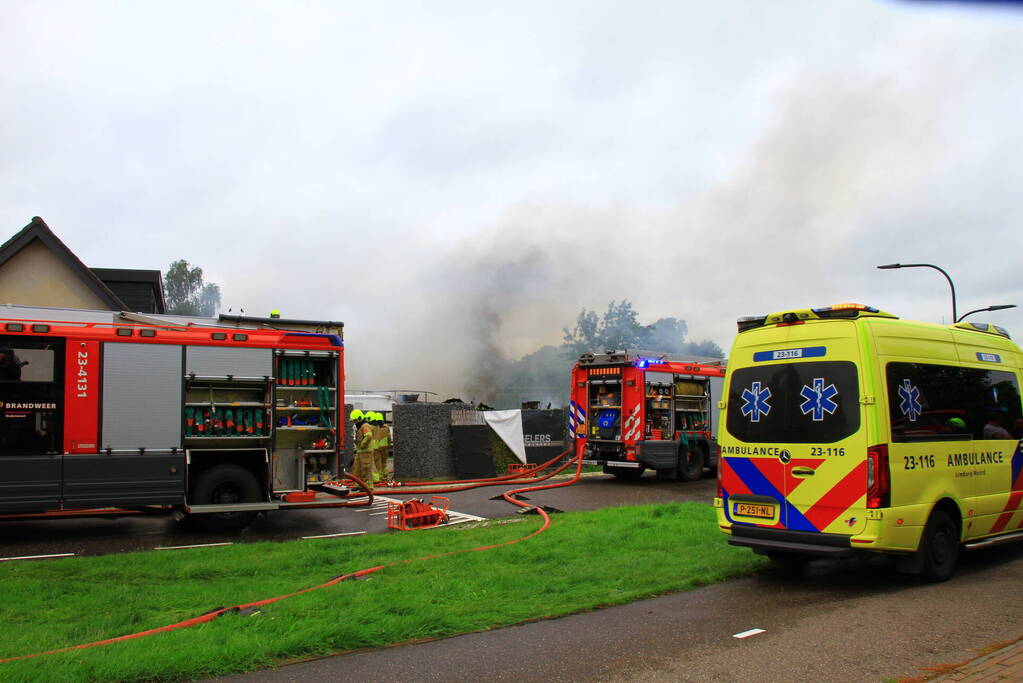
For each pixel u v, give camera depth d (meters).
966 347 7.68
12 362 9.38
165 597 6.02
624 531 8.94
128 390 9.88
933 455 6.82
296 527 10.80
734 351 7.39
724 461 7.24
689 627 5.24
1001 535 7.78
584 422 18.03
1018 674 4.15
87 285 17.70
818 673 4.27
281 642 4.60
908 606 5.87
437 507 12.61
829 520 6.43
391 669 4.32
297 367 11.06
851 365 6.52
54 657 4.25
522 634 5.05
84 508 9.52
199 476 10.32
